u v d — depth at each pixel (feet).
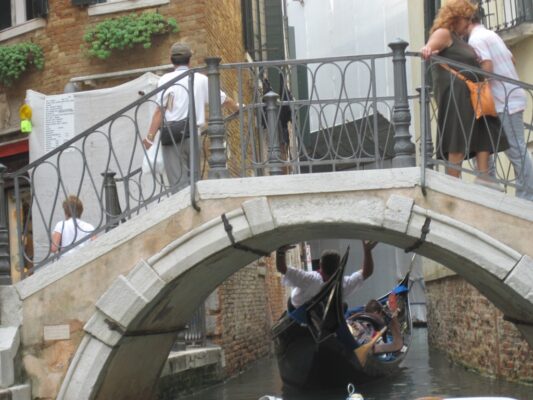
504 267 26.40
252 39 56.90
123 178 28.71
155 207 27.94
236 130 50.49
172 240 27.73
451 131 27.78
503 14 49.65
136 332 29.81
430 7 62.75
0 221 29.43
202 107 29.48
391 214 26.91
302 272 43.65
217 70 28.07
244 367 55.21
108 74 45.42
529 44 47.60
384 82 82.28
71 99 40.16
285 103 28.19
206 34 44.80
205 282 32.94
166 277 27.63
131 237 27.99
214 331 48.67
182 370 41.98
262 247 32.12
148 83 39.29
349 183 27.14
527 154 28.12
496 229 26.61
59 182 29.30
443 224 26.73
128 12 45.50
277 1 71.72
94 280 28.19
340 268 40.27
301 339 43.60
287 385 46.01
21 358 28.37
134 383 32.96
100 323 28.02
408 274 59.62
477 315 50.31
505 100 27.35
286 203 27.32
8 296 28.60
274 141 28.37
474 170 27.17
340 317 42.70
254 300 59.21
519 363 42.63
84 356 28.09
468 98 27.71
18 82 47.88
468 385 45.24
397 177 27.04
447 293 61.57
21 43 47.62
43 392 28.25
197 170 28.12
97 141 39.63
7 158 47.52
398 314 57.98
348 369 44.65
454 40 28.30
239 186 27.45
